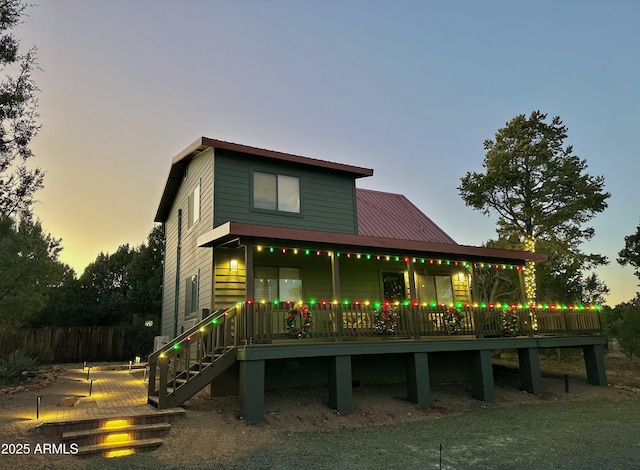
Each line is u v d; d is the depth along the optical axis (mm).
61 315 26859
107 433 6934
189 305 14141
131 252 33062
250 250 9742
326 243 10945
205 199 12875
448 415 10398
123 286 31391
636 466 6332
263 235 9547
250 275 9633
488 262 13914
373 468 6238
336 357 10086
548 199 20922
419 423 9516
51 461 5953
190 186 14914
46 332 21406
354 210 14469
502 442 7824
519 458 6770
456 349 11875
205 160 13273
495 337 13312
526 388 13102
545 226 21141
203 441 7242
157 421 7797
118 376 14578
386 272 14688
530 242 20156
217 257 11641
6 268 10648
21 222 9281
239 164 12633
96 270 31234
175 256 16750
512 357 21828
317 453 6977
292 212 13203
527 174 21438
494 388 13148
